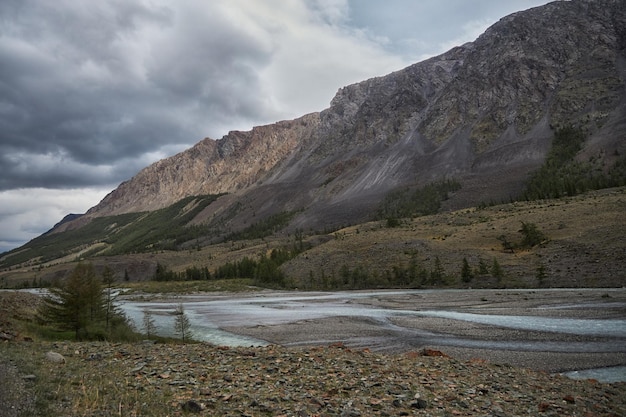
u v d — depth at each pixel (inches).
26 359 700.7
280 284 5246.1
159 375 647.1
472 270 3853.3
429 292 3474.4
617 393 689.6
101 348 975.6
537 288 3149.6
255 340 1493.6
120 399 467.8
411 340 1363.2
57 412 392.8
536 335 1352.1
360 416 469.1
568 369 931.3
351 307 2637.8
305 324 1876.2
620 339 1235.2
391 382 651.5
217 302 3595.0
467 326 1599.4
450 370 782.5
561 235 4013.3
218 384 599.5
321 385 617.9
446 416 490.0
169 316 2487.7
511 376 767.7
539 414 534.6
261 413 457.1
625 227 3604.8
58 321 1408.7
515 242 4338.1
